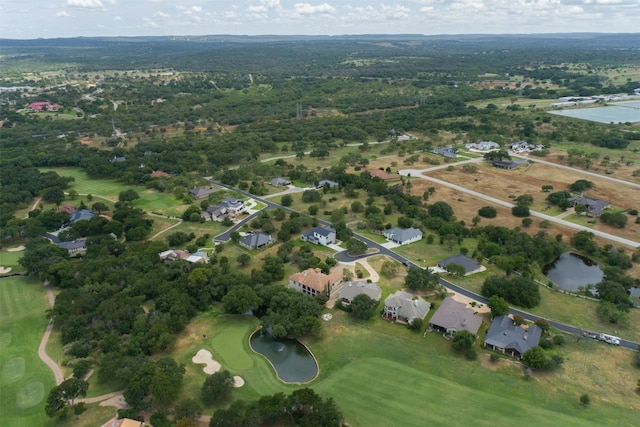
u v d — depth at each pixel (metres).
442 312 138.50
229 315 147.12
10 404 111.19
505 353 125.44
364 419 104.56
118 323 136.50
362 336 134.75
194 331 139.00
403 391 113.00
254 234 196.38
